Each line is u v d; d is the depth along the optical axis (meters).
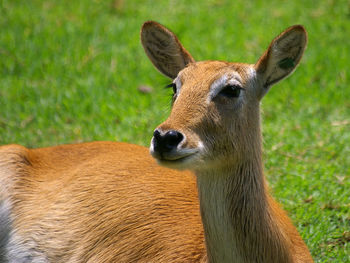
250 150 8.02
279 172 11.98
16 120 14.31
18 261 9.86
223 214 7.95
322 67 16.19
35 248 9.71
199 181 7.95
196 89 7.84
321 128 13.52
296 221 10.63
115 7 20.12
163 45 9.03
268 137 13.09
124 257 8.95
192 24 18.88
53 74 16.28
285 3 20.25
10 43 17.50
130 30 18.55
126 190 9.44
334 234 10.32
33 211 9.91
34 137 13.67
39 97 15.24
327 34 18.06
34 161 10.46
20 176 10.19
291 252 8.16
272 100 14.81
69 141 13.51
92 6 20.27
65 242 9.48
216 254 7.99
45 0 20.67
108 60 16.86
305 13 19.41
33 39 17.83
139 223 9.05
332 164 12.13
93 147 10.50
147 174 9.59
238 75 7.97
